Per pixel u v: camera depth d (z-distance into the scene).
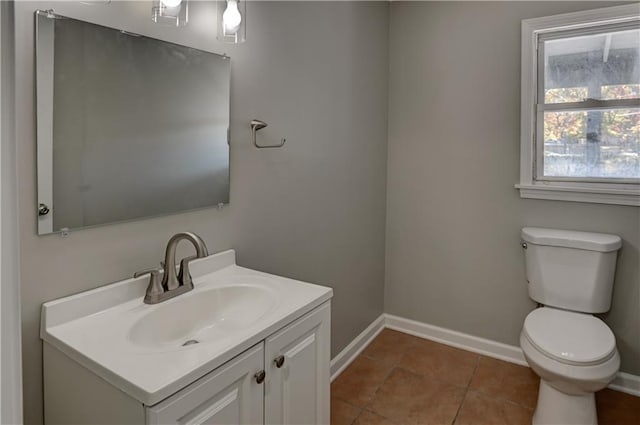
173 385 0.85
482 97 2.48
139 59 1.24
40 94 1.03
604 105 2.19
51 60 1.04
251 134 1.69
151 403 0.82
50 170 1.06
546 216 2.34
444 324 2.74
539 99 2.35
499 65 2.41
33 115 1.02
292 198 1.96
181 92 1.38
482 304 2.59
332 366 2.31
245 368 1.04
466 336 2.66
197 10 1.42
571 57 2.25
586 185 2.24
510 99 2.40
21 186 1.01
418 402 2.10
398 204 2.84
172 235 1.39
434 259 2.74
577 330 1.82
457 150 2.59
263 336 1.10
